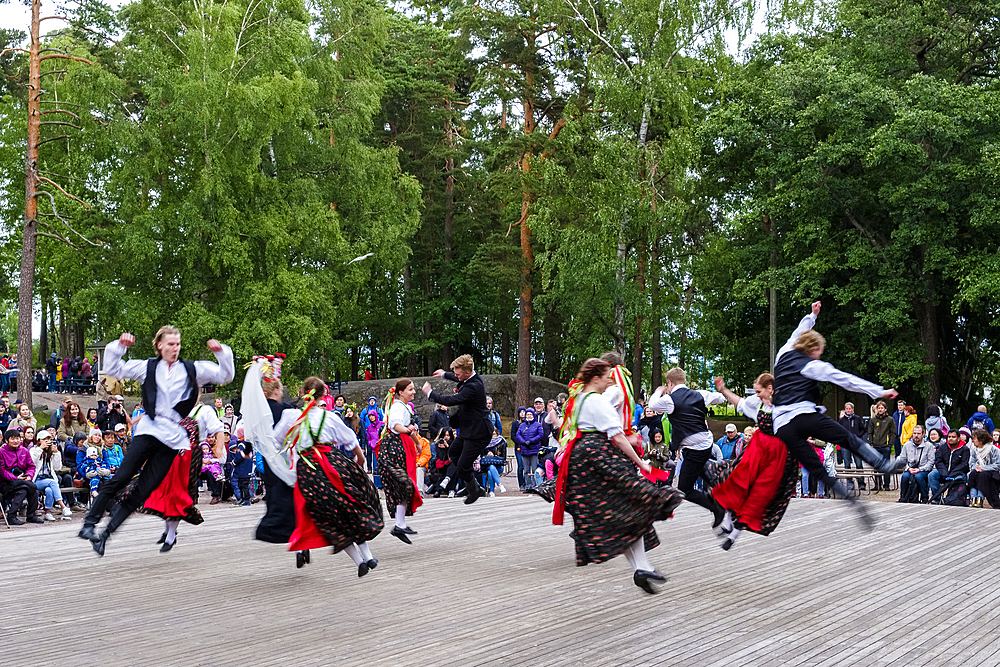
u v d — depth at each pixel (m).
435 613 5.64
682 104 26.94
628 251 28.81
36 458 12.45
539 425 16.88
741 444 15.84
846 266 26.86
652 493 5.79
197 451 7.85
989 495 13.65
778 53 30.05
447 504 12.32
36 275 32.59
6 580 6.73
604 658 4.63
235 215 25.53
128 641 4.96
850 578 6.79
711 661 4.59
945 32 26.38
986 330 30.64
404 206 32.12
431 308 41.09
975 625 5.35
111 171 27.52
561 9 28.77
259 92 25.30
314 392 6.72
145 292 26.50
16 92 31.27
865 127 25.95
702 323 32.53
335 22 30.72
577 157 28.06
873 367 30.36
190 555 7.91
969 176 24.14
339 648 4.82
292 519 6.73
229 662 4.56
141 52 26.31
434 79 39.47
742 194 31.31
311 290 26.53
